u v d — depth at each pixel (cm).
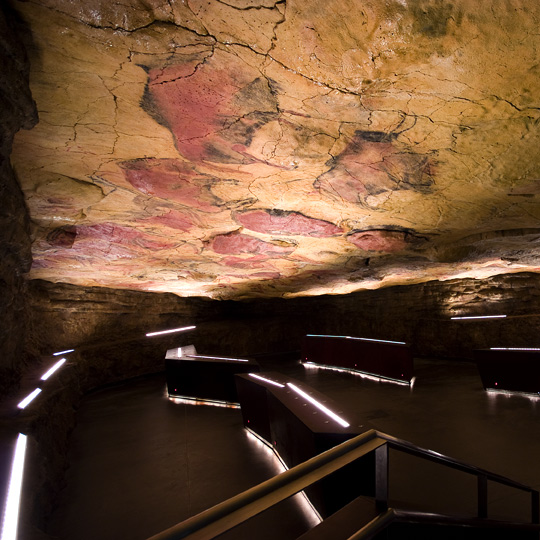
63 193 357
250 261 705
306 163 310
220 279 908
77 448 611
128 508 435
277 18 167
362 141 274
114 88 213
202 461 554
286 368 1269
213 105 230
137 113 238
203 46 183
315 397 518
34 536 255
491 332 1140
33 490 364
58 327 948
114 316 1126
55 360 822
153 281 918
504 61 188
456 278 1209
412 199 391
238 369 846
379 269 844
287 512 409
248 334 1528
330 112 238
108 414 796
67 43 179
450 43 177
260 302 1673
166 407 838
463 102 224
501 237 534
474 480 465
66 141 270
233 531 383
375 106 231
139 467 539
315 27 171
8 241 344
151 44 181
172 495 462
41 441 431
